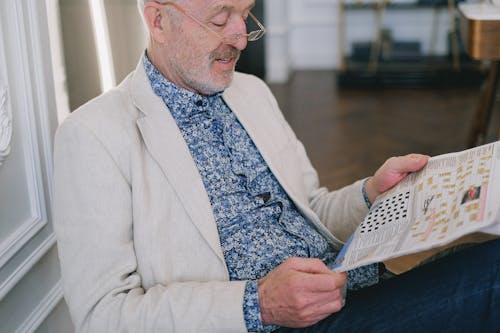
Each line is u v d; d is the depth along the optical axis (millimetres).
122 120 1113
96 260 1053
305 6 5535
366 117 4035
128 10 1747
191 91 1178
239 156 1232
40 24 1316
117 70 1715
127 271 1059
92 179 1064
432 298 1028
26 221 1278
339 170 3133
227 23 1119
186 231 1106
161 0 1107
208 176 1171
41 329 1358
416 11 5129
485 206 939
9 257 1172
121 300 1031
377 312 1055
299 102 4469
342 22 5164
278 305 992
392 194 1158
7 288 1168
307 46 5648
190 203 1104
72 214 1065
